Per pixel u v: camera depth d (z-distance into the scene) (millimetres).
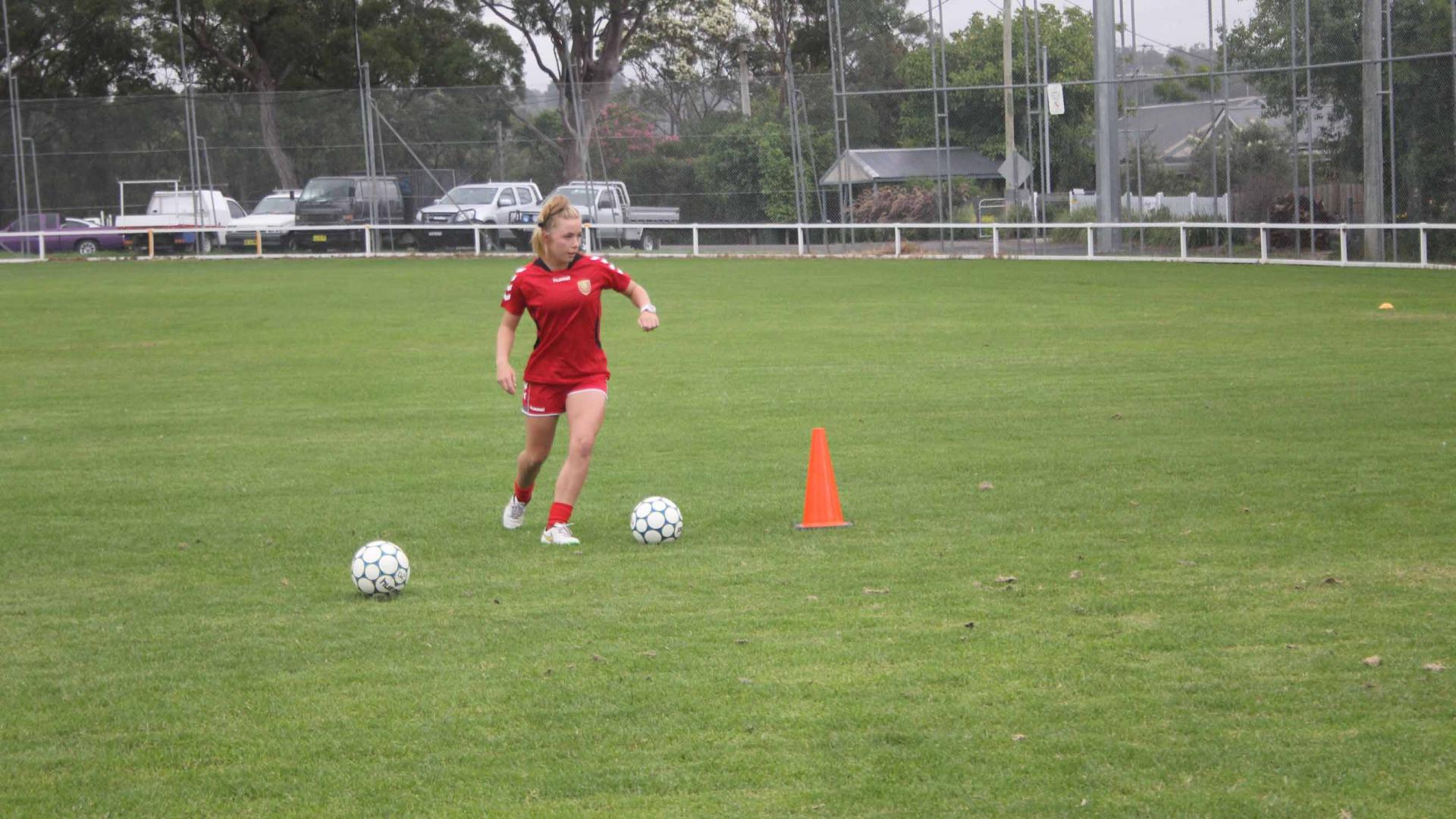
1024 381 29594
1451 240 60188
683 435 23953
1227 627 12375
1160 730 10031
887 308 46875
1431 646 11727
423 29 116875
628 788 9258
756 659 11789
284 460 22422
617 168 86500
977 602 13352
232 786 9422
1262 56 68688
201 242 87250
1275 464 20062
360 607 13805
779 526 17094
